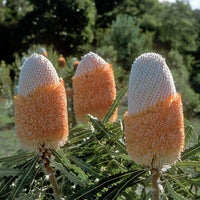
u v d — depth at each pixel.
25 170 0.72
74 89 0.84
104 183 0.68
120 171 0.79
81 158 0.81
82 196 0.68
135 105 0.65
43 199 0.82
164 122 0.64
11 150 2.73
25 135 0.71
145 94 0.65
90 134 0.79
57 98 0.72
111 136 0.76
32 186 0.81
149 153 0.64
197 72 5.74
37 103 0.71
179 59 4.36
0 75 3.74
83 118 0.84
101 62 0.84
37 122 0.71
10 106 3.79
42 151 0.72
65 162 0.72
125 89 0.81
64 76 2.17
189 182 0.68
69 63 3.37
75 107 0.84
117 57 4.72
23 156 0.74
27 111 0.71
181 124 0.66
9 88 3.72
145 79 0.65
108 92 0.84
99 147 0.79
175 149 0.65
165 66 0.66
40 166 0.74
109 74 0.84
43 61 0.72
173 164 0.67
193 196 0.70
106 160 0.80
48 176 0.73
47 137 0.71
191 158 0.77
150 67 0.65
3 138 3.16
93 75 0.83
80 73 0.84
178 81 3.60
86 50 5.57
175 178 0.69
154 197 0.67
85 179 0.73
